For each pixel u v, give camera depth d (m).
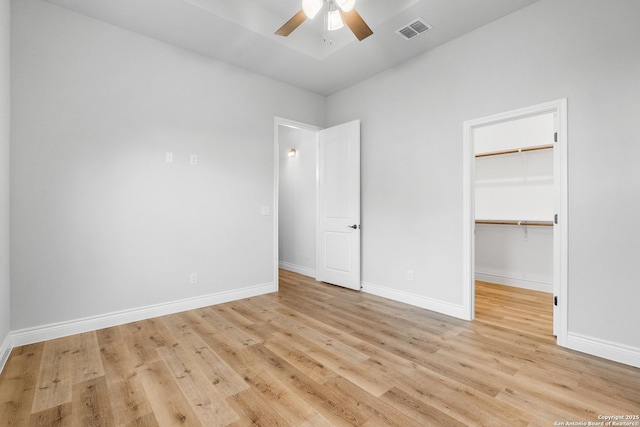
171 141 3.16
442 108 3.18
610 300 2.19
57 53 2.55
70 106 2.61
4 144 2.19
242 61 3.54
